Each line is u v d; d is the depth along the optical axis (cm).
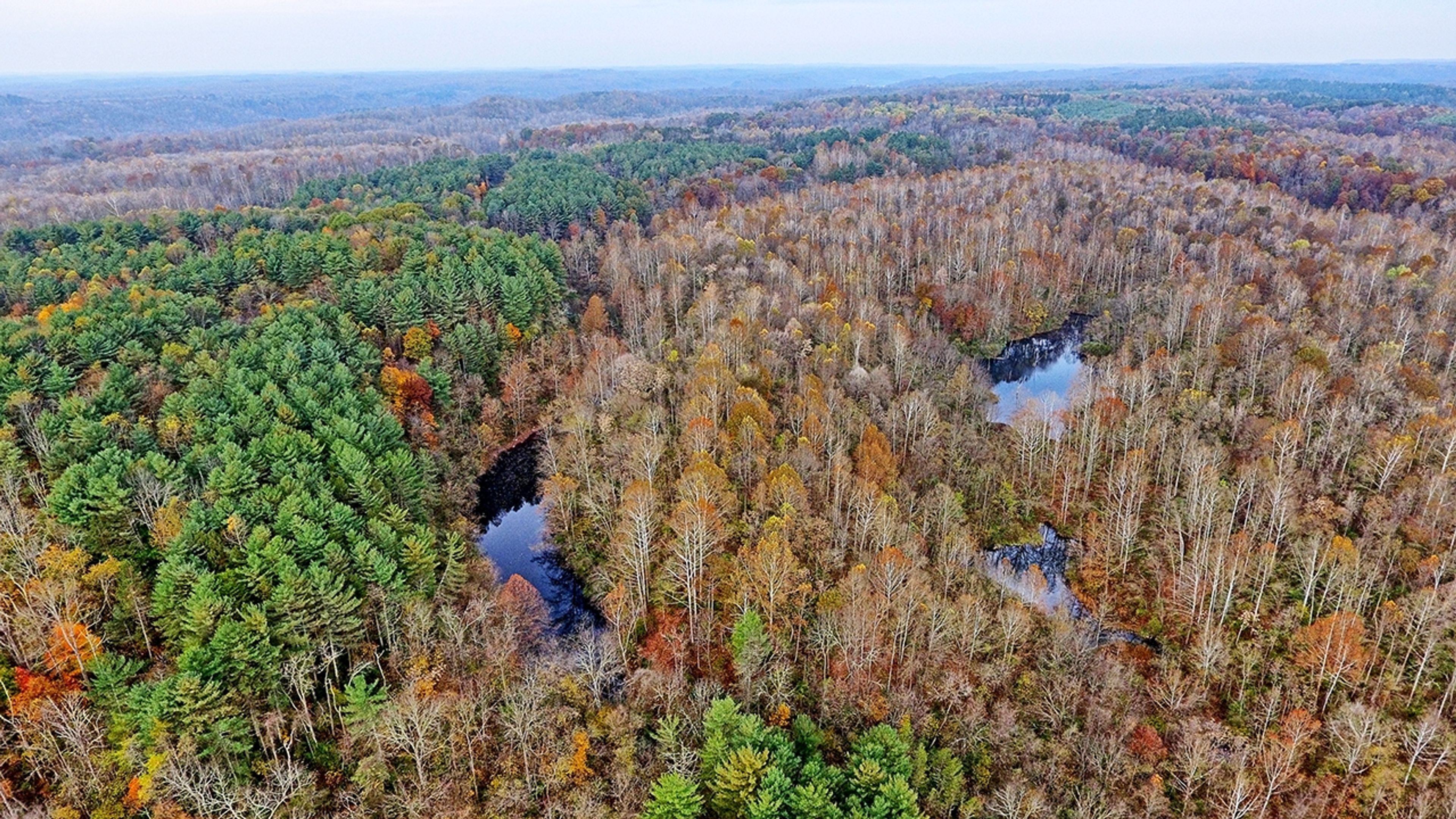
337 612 6538
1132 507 9038
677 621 7638
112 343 9950
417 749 5756
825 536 8150
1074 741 6162
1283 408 10119
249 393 8981
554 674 6806
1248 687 6862
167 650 6412
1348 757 5969
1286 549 8150
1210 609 7175
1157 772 6059
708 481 8306
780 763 5328
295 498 7194
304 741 6169
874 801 5119
